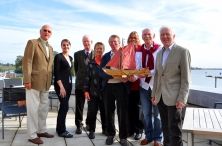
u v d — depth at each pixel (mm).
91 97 3719
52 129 4258
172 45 2641
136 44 3674
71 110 6066
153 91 2938
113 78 3307
